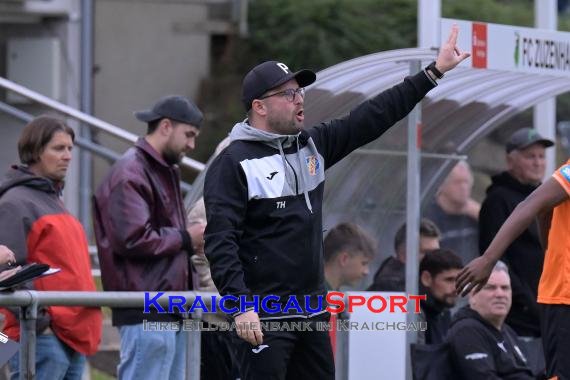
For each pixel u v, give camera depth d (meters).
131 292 19.11
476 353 22.19
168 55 55.69
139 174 20.42
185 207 22.75
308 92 22.06
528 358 24.98
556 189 16.59
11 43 40.78
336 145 17.56
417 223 22.80
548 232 18.02
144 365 20.00
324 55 56.59
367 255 24.58
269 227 16.75
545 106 29.84
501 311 22.50
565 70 23.88
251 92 16.95
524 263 25.33
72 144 19.92
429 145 25.94
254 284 16.77
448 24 21.08
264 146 16.91
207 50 57.41
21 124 34.50
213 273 16.39
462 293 17.09
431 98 24.61
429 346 22.47
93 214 20.70
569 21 60.00
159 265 20.42
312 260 16.92
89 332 19.70
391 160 25.45
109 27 53.56
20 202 19.11
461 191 27.86
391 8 58.81
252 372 16.94
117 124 53.88
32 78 40.41
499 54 22.17
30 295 17.80
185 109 20.94
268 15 57.94
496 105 25.84
